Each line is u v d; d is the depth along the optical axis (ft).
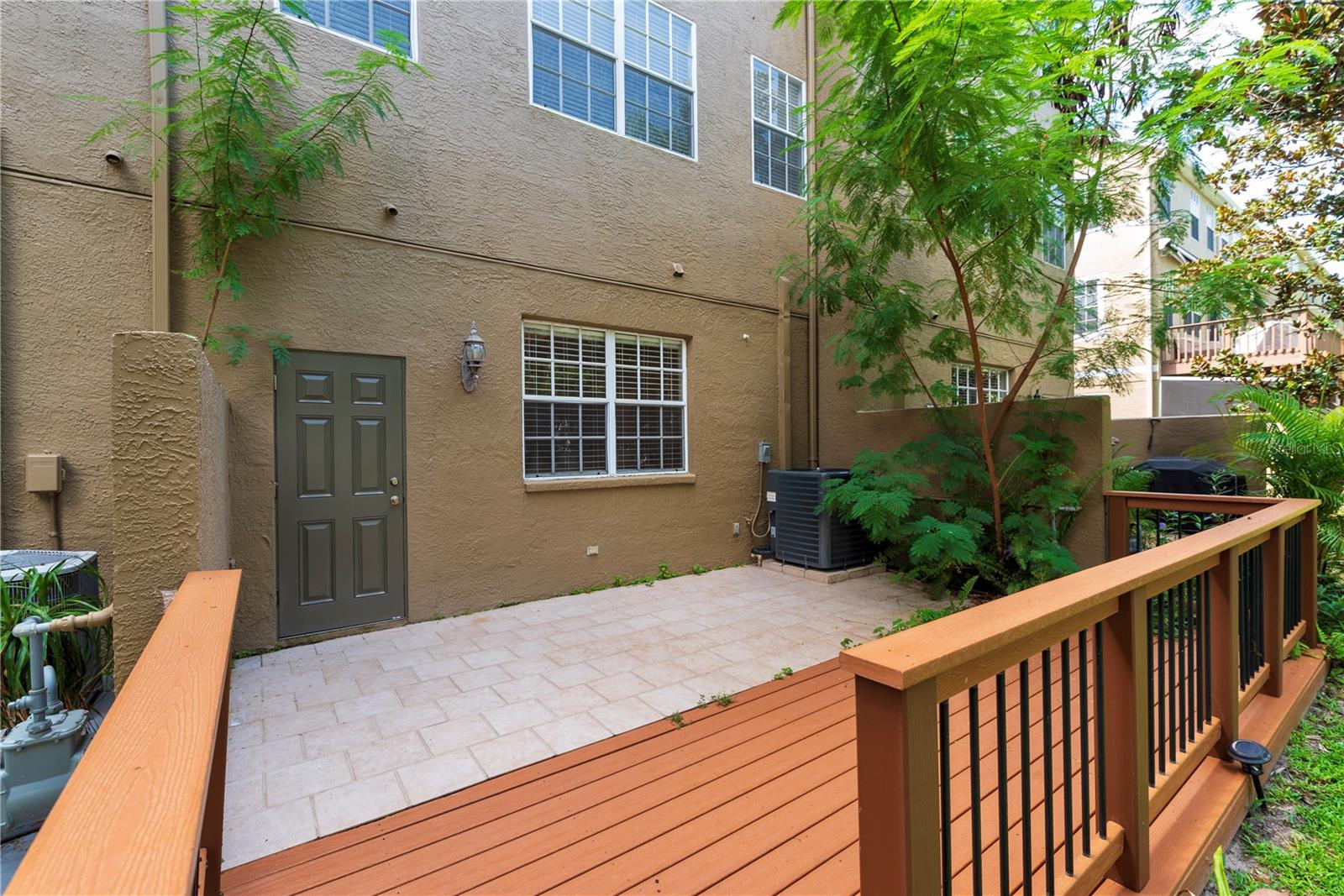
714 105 20.04
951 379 25.68
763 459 21.26
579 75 17.11
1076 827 6.40
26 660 7.16
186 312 11.76
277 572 12.60
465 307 14.92
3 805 5.63
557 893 5.70
